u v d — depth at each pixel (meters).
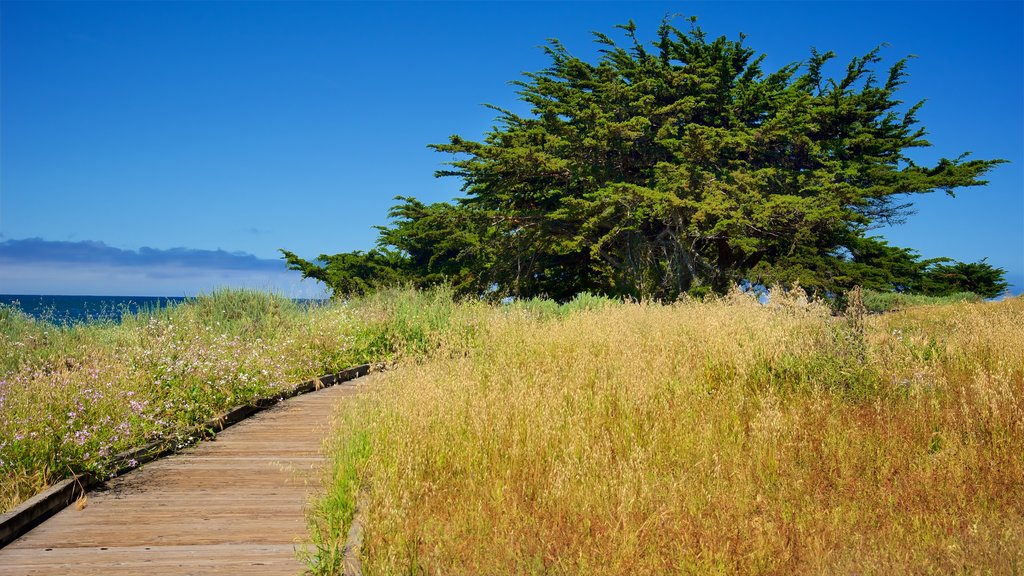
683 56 33.88
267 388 9.63
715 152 28.69
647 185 30.55
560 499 4.66
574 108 30.47
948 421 6.36
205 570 3.98
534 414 6.39
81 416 6.40
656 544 4.11
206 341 11.51
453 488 5.05
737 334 9.49
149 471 6.12
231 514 4.95
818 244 32.44
